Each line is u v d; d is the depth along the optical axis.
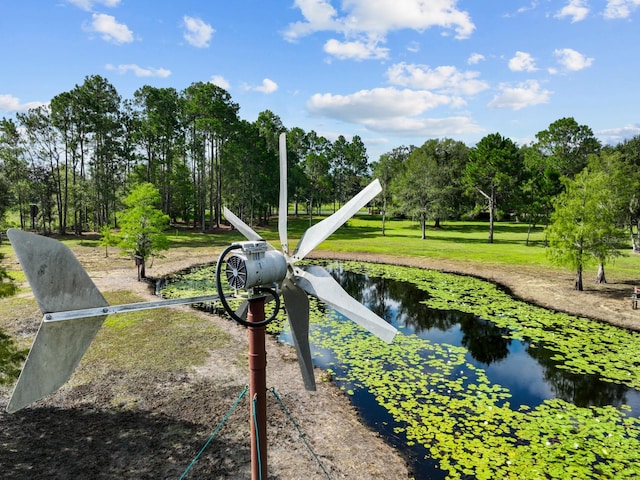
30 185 38.25
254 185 47.75
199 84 44.88
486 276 24.94
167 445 7.93
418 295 21.06
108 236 26.64
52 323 3.32
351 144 89.56
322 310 18.23
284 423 8.95
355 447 8.19
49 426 8.47
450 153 57.22
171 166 51.22
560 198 20.78
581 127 55.03
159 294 19.41
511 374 11.95
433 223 62.91
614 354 13.33
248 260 4.18
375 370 11.96
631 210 29.83
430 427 8.96
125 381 10.52
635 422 9.35
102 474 7.07
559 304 18.77
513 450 8.15
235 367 11.52
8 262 24.98
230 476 7.13
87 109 38.34
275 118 61.22
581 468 7.59
